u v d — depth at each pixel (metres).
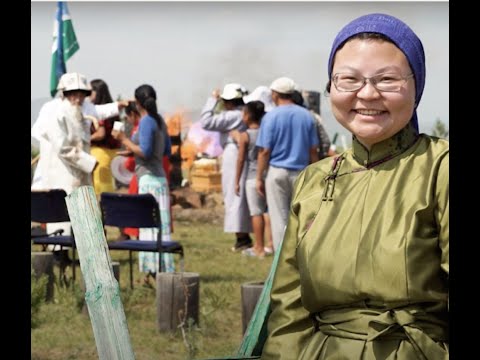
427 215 3.32
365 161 3.51
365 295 3.33
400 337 3.31
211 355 7.35
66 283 9.53
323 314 3.50
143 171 10.05
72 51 14.61
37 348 7.52
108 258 3.53
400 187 3.39
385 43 3.41
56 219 10.04
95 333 3.59
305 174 3.70
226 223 12.90
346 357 3.37
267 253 12.63
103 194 9.43
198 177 18.31
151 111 10.02
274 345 3.67
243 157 12.43
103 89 12.56
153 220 9.39
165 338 7.86
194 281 8.00
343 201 3.49
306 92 14.91
